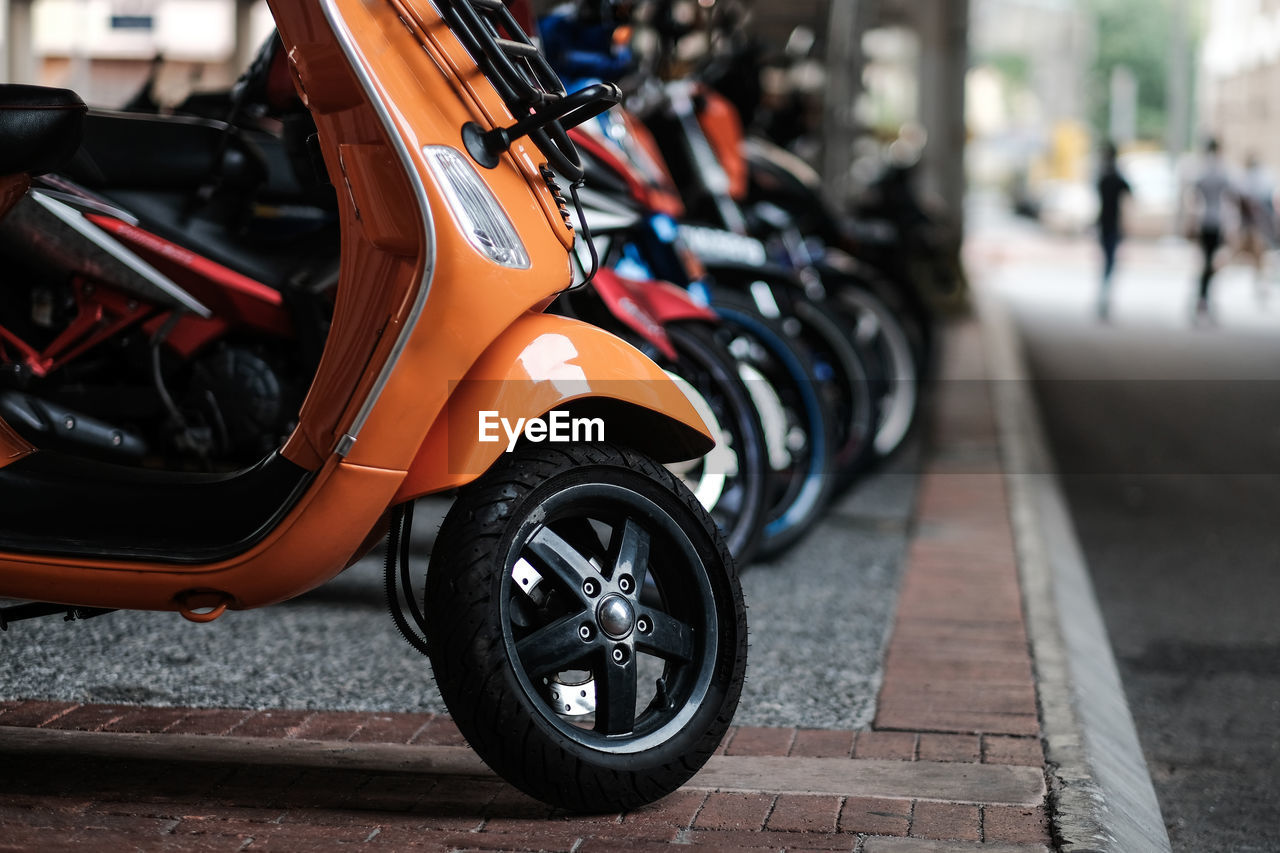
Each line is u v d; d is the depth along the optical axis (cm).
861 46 1412
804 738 382
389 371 301
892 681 436
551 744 305
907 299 913
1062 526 711
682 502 328
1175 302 2125
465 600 301
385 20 305
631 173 520
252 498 314
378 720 387
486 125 314
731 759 362
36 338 448
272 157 464
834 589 555
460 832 307
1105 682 470
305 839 300
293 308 462
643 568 322
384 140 304
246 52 767
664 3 624
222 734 371
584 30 519
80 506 316
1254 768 408
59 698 398
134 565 307
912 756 367
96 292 442
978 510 716
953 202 1886
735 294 588
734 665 330
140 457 389
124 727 374
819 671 447
